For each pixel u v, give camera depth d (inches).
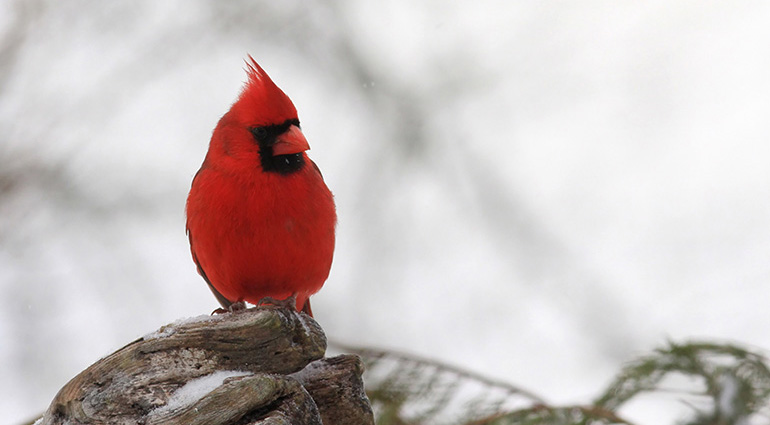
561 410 185.6
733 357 186.4
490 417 186.1
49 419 179.9
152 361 179.9
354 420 181.6
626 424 185.3
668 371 186.4
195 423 179.5
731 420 185.2
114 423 179.6
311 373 181.5
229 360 180.2
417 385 187.3
